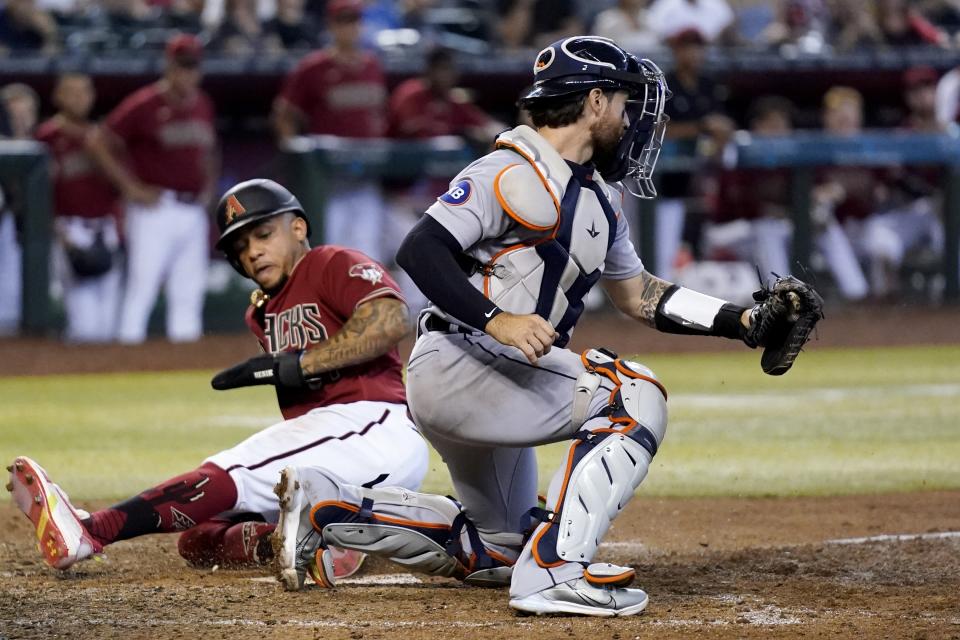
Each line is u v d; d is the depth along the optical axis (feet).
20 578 50.62
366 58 160.86
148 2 202.49
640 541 59.06
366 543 47.73
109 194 156.15
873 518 64.23
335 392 53.93
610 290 49.67
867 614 42.78
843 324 173.88
